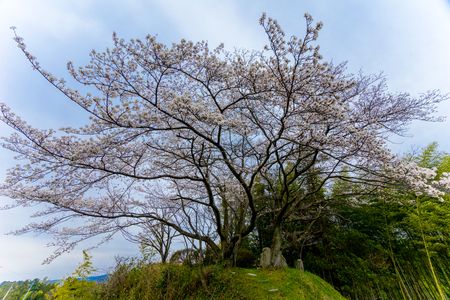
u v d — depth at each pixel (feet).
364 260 26.17
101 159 16.02
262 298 16.69
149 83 15.31
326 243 29.25
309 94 14.69
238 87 16.81
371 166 19.79
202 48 14.71
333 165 25.29
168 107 15.14
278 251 22.22
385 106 20.90
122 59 13.79
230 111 20.40
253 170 22.66
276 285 18.22
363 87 21.68
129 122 14.64
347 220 28.94
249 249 30.68
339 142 16.17
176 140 20.45
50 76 13.24
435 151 26.20
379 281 24.63
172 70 15.43
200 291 17.43
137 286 18.33
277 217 23.66
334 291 21.36
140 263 21.04
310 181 28.02
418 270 24.32
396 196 23.79
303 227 30.27
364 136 15.90
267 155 18.78
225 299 16.70
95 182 17.48
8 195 15.71
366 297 24.99
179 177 18.84
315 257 28.43
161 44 13.71
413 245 25.45
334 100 14.44
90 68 13.53
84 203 18.44
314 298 18.20
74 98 13.85
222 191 24.16
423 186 16.81
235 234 23.15
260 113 20.68
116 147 15.89
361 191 25.41
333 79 14.99
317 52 12.98
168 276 18.26
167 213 25.25
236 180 24.36
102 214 19.07
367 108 20.77
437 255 23.36
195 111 14.17
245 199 25.11
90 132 15.33
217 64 15.40
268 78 15.26
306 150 20.71
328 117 15.43
